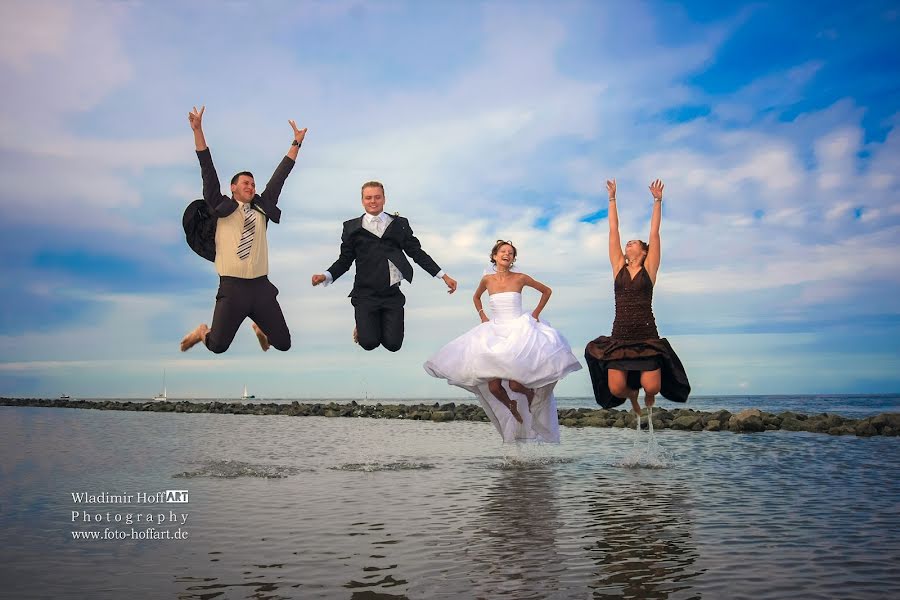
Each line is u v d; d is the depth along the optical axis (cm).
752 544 425
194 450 1042
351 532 469
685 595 328
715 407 4338
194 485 682
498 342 805
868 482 660
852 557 393
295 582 354
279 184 676
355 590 340
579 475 737
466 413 2011
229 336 640
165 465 845
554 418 882
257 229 647
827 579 352
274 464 855
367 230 746
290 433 1415
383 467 820
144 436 1336
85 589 346
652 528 472
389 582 353
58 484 688
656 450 928
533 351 791
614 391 797
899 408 3800
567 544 430
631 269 804
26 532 477
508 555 405
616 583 347
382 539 448
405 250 773
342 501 590
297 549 424
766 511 525
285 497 611
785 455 884
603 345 802
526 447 1049
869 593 330
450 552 413
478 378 801
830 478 686
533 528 476
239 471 784
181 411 2825
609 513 525
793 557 394
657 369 774
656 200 803
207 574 371
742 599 322
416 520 507
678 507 546
